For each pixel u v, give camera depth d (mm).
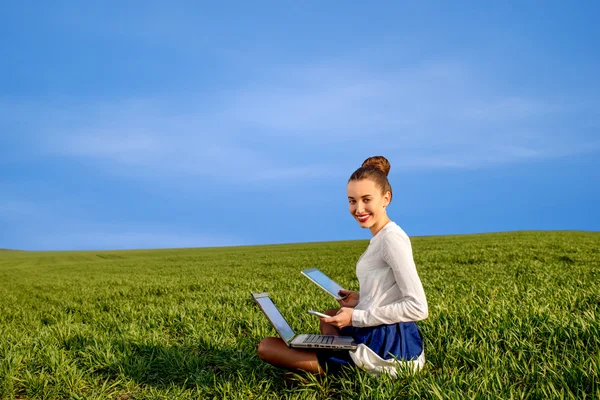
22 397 4672
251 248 59750
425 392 3555
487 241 32281
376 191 3574
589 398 3453
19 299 15312
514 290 8656
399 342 3650
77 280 22422
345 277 16656
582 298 7285
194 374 4867
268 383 4344
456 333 5316
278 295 10523
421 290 3301
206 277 19250
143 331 6984
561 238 31031
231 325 7324
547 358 4359
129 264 36219
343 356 3867
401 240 3367
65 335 6996
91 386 4812
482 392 3543
